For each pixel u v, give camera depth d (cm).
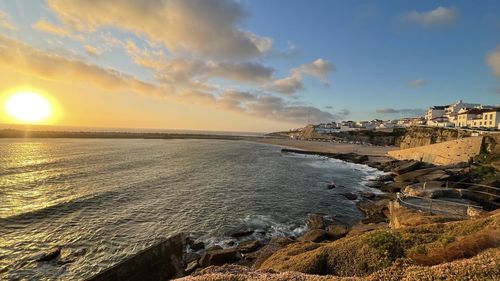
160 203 3628
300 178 5706
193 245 2464
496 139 5125
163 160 7769
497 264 734
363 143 15238
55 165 6206
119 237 2597
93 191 4053
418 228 1363
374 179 5784
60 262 2144
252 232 2812
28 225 2762
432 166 5975
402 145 10819
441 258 958
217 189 4497
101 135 17725
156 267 950
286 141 18562
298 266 1301
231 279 877
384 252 1159
